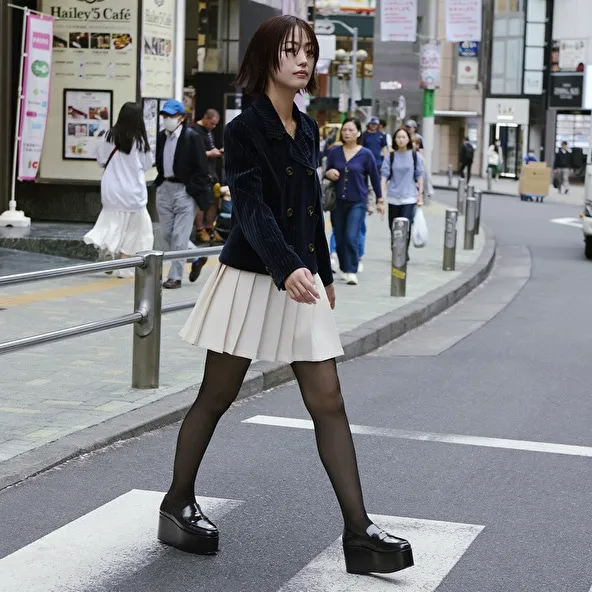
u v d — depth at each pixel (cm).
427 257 2170
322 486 712
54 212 1984
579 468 775
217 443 816
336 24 8875
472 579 556
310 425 876
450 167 6212
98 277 1600
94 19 1938
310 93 553
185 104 2639
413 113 4669
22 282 741
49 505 659
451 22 3878
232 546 595
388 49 4691
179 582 541
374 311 1420
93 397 904
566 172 5628
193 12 2648
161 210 1589
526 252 2572
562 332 1407
